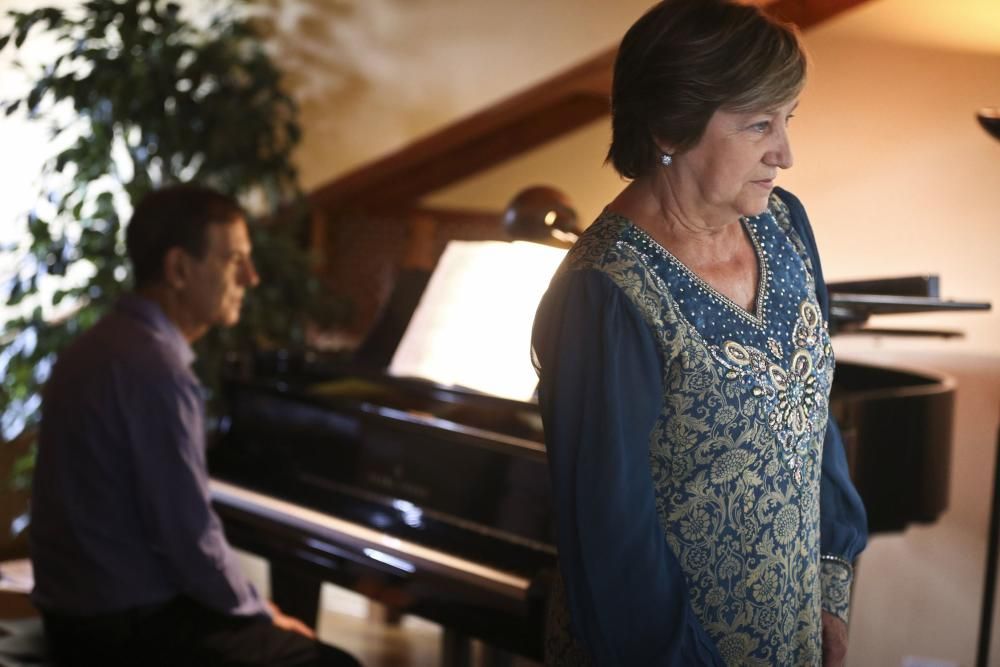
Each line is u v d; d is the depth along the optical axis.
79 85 3.45
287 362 2.89
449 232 4.00
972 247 3.12
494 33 3.42
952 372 3.16
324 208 4.16
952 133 3.11
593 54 3.21
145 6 3.89
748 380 1.30
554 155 3.83
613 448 1.27
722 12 1.24
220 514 2.51
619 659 1.30
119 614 2.08
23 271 4.07
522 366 2.43
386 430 2.43
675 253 1.33
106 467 2.05
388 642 3.47
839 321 2.22
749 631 1.34
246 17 3.97
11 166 4.55
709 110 1.24
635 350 1.28
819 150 3.34
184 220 2.21
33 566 2.16
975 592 3.14
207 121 3.54
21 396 3.57
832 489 1.53
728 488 1.31
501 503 2.21
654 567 1.28
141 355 2.07
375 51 3.71
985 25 3.02
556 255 2.50
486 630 2.07
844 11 3.12
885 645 3.32
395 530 2.30
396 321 2.86
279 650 2.10
